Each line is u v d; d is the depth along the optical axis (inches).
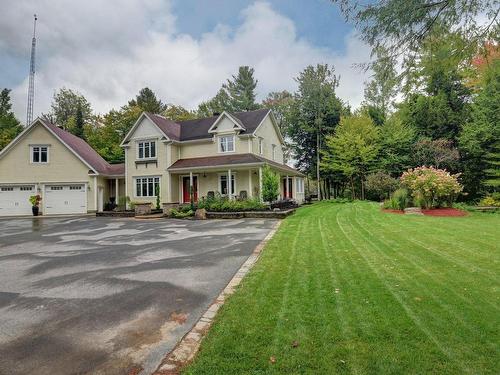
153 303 184.2
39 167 1013.8
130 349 131.2
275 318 150.8
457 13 165.0
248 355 119.5
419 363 110.4
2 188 996.6
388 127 1238.9
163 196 962.1
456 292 178.4
